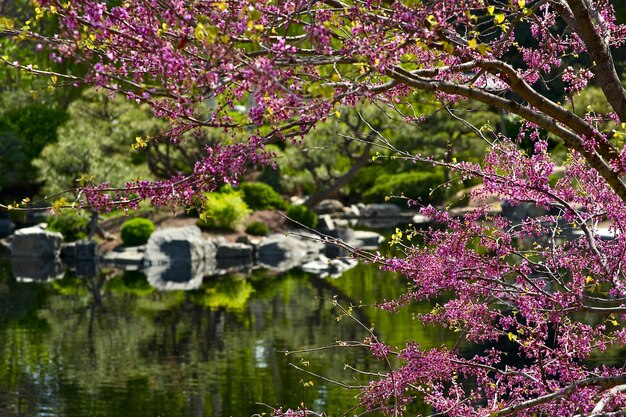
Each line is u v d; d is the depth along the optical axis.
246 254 39.22
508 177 5.34
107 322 24.27
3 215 48.81
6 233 46.47
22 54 45.16
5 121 51.38
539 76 5.93
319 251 40.22
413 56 4.90
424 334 20.39
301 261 37.41
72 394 17.20
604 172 4.97
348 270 33.56
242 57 4.06
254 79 3.86
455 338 19.44
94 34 3.97
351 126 42.53
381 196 52.19
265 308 25.75
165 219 42.84
